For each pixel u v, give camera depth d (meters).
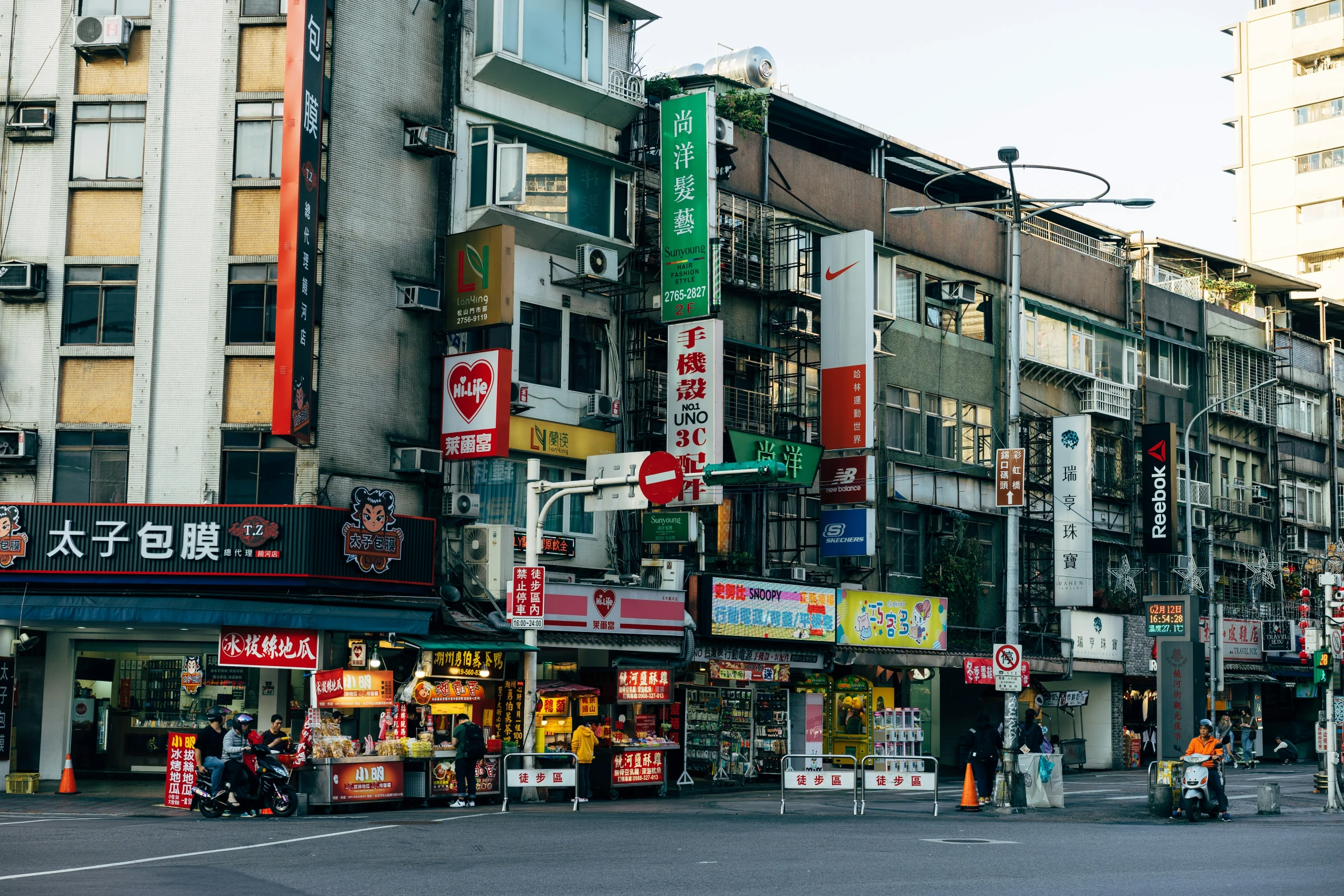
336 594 24.56
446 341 27.16
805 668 32.50
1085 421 40.28
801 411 34.06
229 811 19.88
